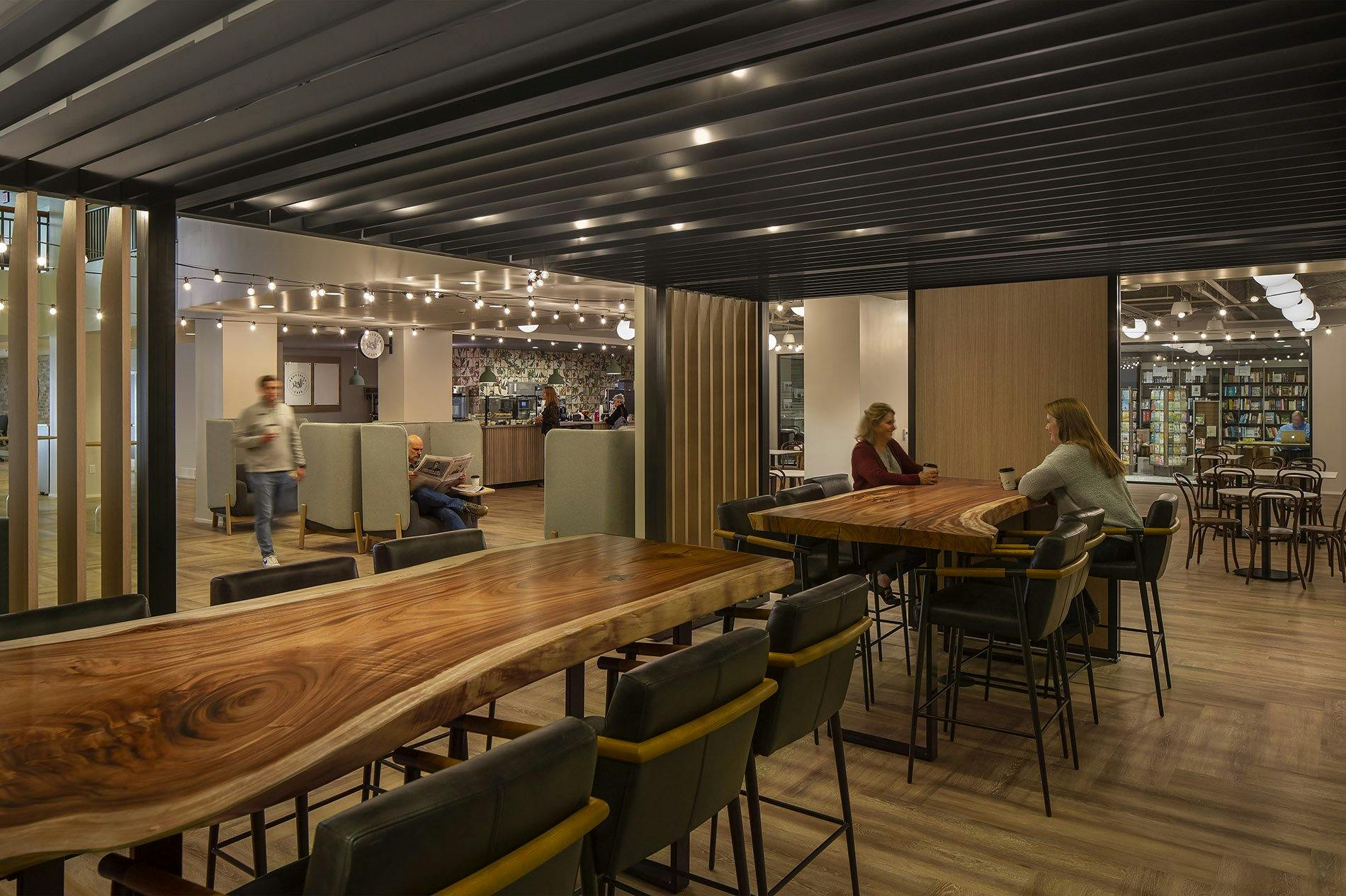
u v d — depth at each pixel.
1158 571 4.36
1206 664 5.12
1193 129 3.04
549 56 2.53
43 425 9.91
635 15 2.30
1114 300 5.84
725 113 2.92
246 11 2.28
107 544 3.85
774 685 2.16
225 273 9.59
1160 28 2.35
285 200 3.98
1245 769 3.66
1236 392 16.48
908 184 3.71
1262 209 4.22
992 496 4.73
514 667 2.04
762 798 2.75
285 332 15.77
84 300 3.75
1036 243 4.98
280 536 9.99
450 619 2.39
